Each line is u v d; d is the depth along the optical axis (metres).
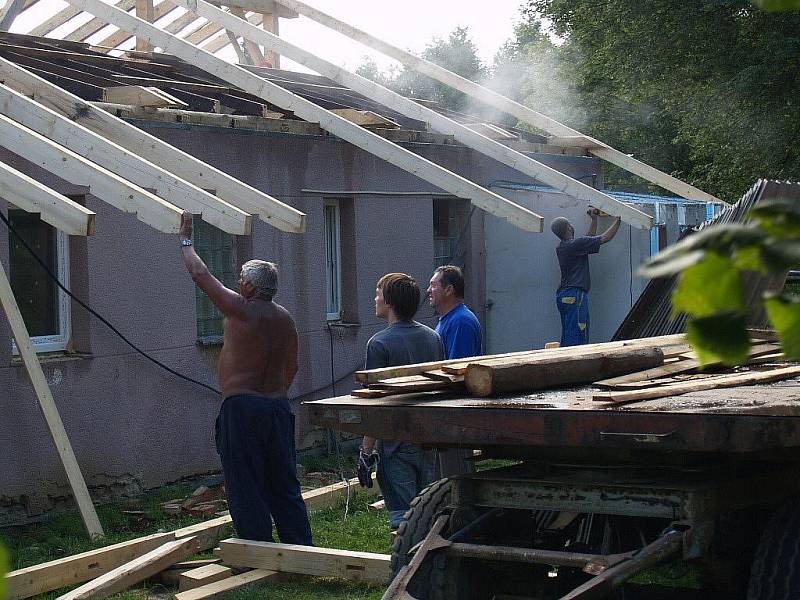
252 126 9.87
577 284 12.41
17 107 6.74
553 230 12.52
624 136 29.55
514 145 13.33
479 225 13.22
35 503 8.03
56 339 8.52
